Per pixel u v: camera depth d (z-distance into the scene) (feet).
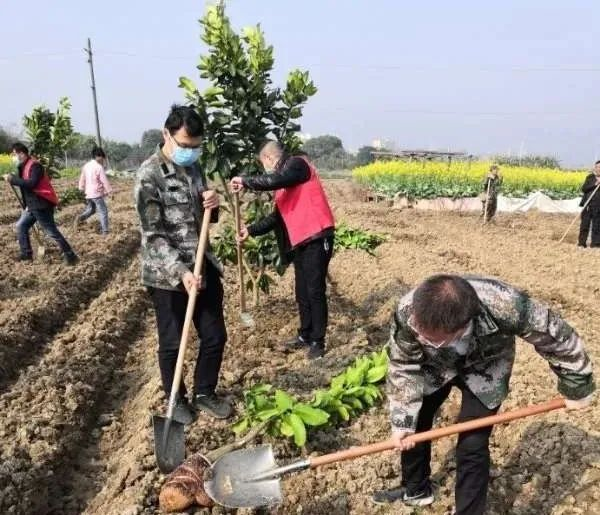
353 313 27.53
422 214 74.95
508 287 10.12
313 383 18.70
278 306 26.61
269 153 19.65
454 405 17.29
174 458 13.78
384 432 16.26
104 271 36.17
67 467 15.97
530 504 13.37
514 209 85.56
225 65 21.58
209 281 15.75
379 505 13.35
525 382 18.79
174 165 15.15
